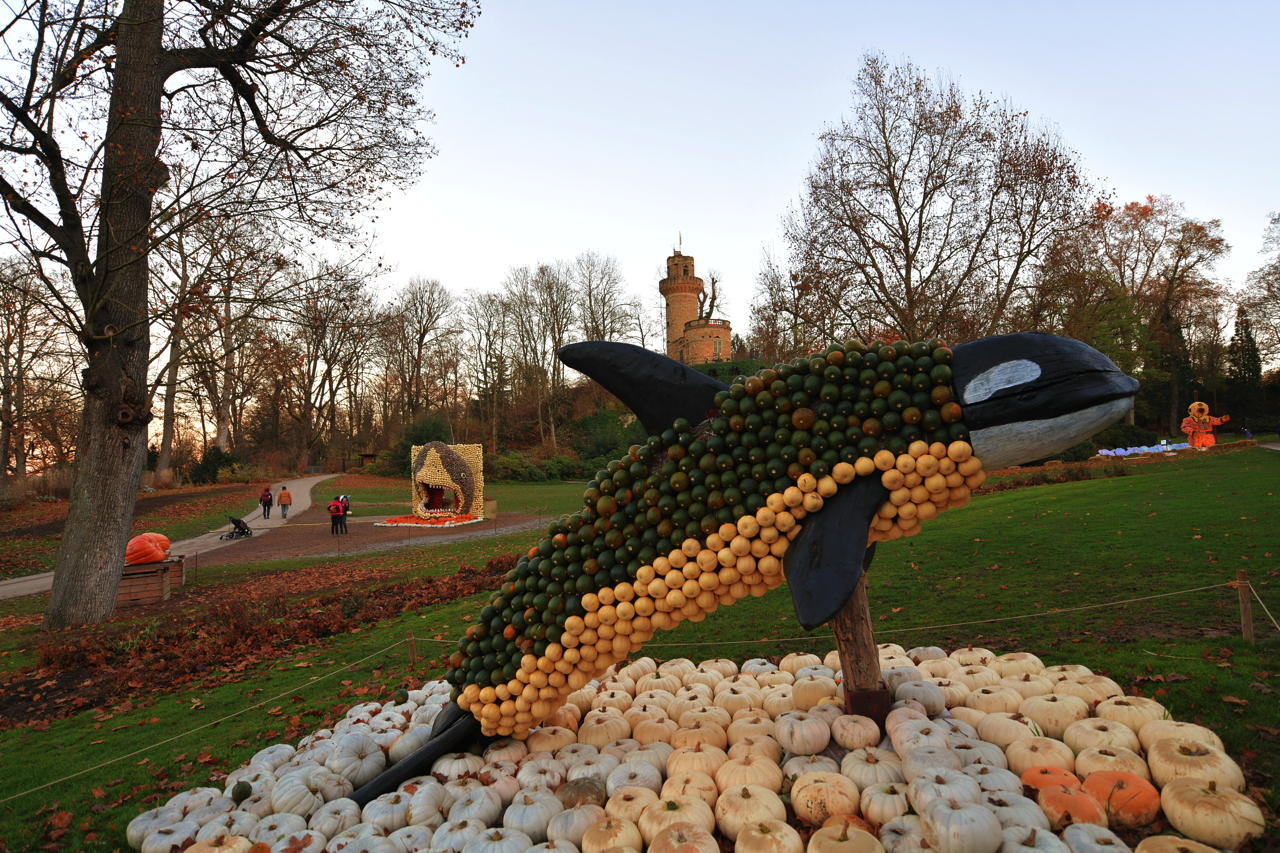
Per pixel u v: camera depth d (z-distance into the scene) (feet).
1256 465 66.23
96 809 15.93
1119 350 133.39
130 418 39.47
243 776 15.75
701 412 14.88
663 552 14.48
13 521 88.07
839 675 18.20
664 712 17.13
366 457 183.93
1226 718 15.10
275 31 41.57
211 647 29.71
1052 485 66.28
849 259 82.07
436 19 42.52
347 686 23.97
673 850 11.40
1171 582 26.43
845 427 13.55
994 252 82.23
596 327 205.16
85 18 35.32
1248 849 10.89
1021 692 15.94
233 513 103.96
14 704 24.90
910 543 40.06
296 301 41.65
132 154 37.58
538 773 14.66
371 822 13.50
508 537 72.95
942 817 11.03
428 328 201.98
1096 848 10.54
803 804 12.73
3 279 38.78
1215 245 146.61
